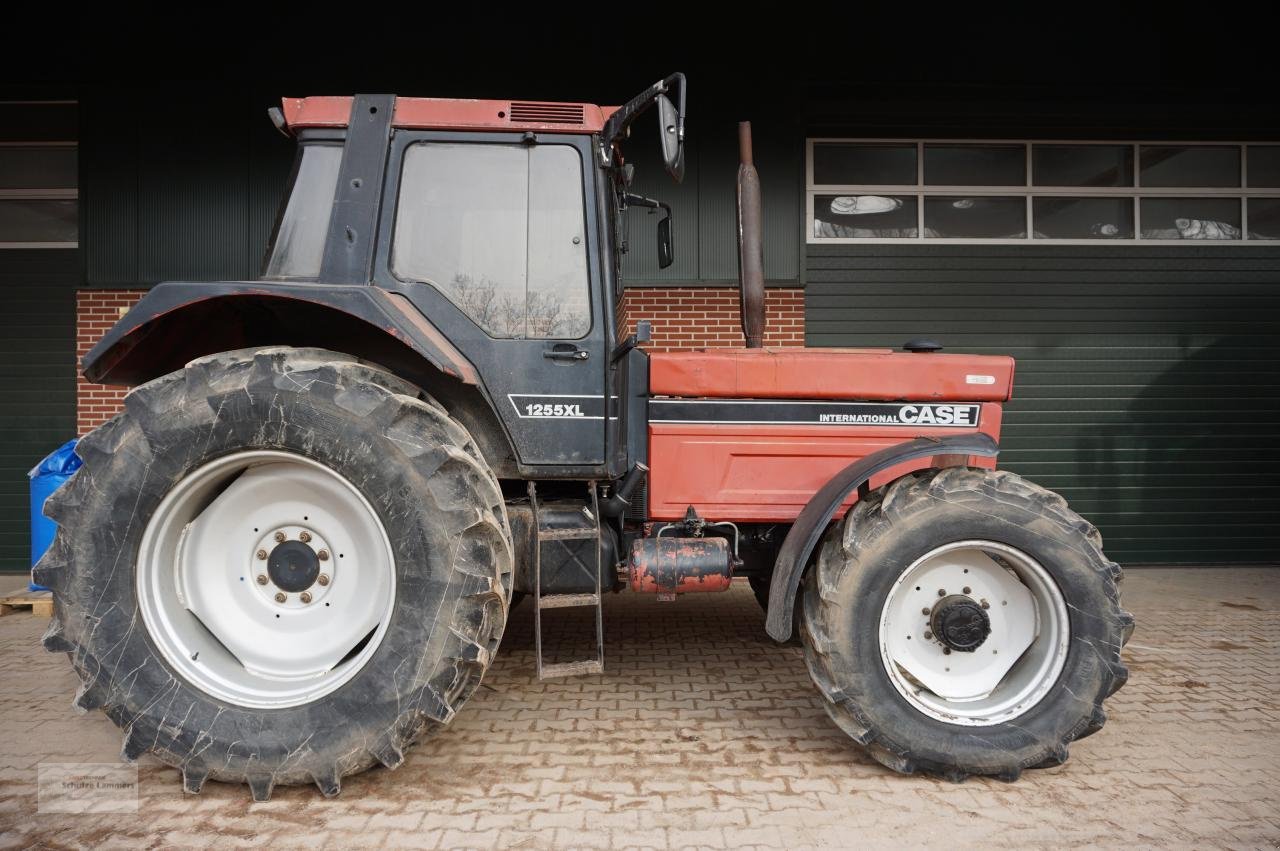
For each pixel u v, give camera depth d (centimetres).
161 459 228
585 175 276
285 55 582
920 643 259
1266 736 284
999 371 310
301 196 269
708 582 287
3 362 592
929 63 606
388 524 229
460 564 228
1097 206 630
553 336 274
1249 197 632
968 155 632
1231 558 625
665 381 305
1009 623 259
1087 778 249
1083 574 244
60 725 292
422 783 242
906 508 248
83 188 579
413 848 206
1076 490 625
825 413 308
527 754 264
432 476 229
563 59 591
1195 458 626
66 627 227
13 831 214
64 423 592
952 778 244
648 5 593
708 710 306
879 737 243
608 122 278
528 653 384
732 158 600
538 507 279
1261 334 630
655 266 600
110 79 577
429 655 226
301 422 228
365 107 269
